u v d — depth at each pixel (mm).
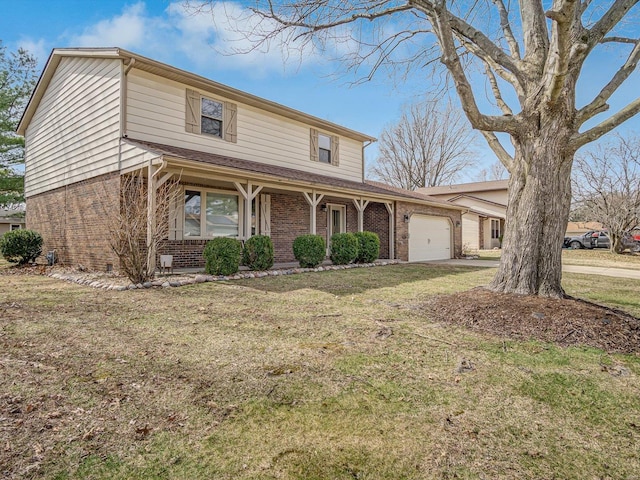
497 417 2451
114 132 8898
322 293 6738
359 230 12906
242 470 1898
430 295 6555
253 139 11727
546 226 5355
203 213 10703
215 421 2352
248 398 2654
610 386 2938
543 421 2410
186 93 10094
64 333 4117
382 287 7488
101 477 1829
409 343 3898
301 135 13297
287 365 3268
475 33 5652
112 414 2418
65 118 11117
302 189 10789
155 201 7688
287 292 6805
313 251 10398
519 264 5480
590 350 3707
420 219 15555
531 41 5570
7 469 1864
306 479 1838
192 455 2014
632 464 1983
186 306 5535
